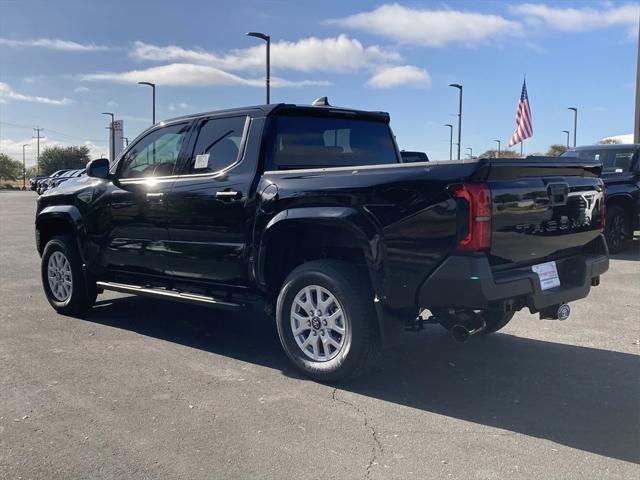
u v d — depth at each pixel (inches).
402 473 122.5
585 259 177.8
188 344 215.2
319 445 135.0
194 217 201.2
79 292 250.1
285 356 201.3
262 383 174.7
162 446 134.4
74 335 225.9
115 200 228.5
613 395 165.3
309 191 171.5
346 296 165.9
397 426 145.2
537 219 160.7
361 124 225.0
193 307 276.1
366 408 156.2
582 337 221.8
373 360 168.4
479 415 151.9
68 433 141.2
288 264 191.6
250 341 219.5
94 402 159.8
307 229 180.4
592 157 450.9
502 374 182.5
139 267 225.1
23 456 130.1
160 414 151.9
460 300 148.3
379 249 158.2
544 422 147.6
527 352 204.2
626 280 328.8
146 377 179.3
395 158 234.1
